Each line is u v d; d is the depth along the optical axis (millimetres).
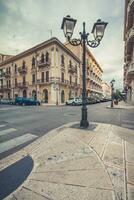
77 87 45781
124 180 2832
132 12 18891
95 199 2336
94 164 3422
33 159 3754
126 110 17906
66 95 39156
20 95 42969
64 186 2652
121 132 6422
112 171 3141
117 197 2385
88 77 55688
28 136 5980
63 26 6844
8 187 2705
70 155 3902
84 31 7016
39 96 37188
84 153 4016
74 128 6859
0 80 52219
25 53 39875
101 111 16531
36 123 8742
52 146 4566
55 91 34031
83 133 5980
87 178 2881
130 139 5480
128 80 31297
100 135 5715
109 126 7406
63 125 7738
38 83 37031
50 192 2504
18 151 4348
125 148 4484
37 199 2354
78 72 47219
